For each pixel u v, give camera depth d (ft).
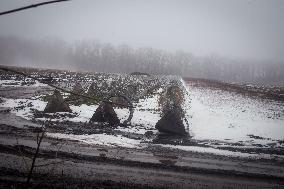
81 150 38.96
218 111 85.46
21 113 64.49
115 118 62.75
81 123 59.62
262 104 106.73
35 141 40.70
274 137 63.98
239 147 51.96
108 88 100.83
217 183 31.60
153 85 125.70
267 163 41.63
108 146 43.24
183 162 38.60
